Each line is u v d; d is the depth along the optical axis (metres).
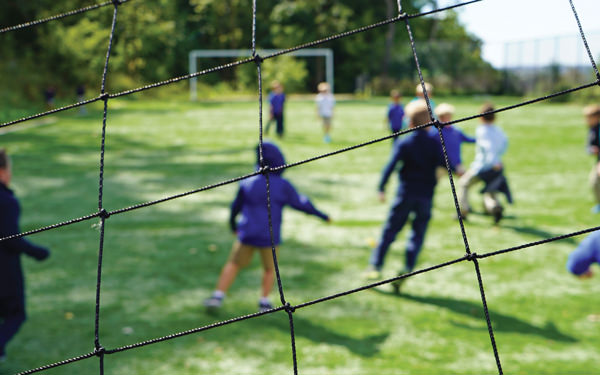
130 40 38.16
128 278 5.40
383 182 5.13
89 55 34.19
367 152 13.45
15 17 32.12
